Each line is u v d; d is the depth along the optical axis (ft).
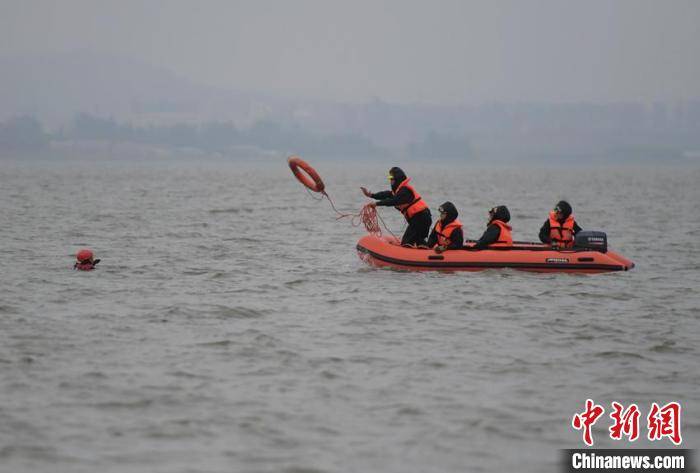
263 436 90.84
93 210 377.09
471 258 183.62
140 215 351.25
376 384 106.83
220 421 94.53
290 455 86.43
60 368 111.34
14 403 98.53
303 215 371.97
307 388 105.09
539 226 334.24
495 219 190.70
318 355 118.73
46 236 259.60
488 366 114.62
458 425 94.27
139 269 191.52
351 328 134.51
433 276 180.04
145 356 117.29
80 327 132.87
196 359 116.26
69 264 197.98
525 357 119.03
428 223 190.39
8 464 83.41
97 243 242.78
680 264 212.43
